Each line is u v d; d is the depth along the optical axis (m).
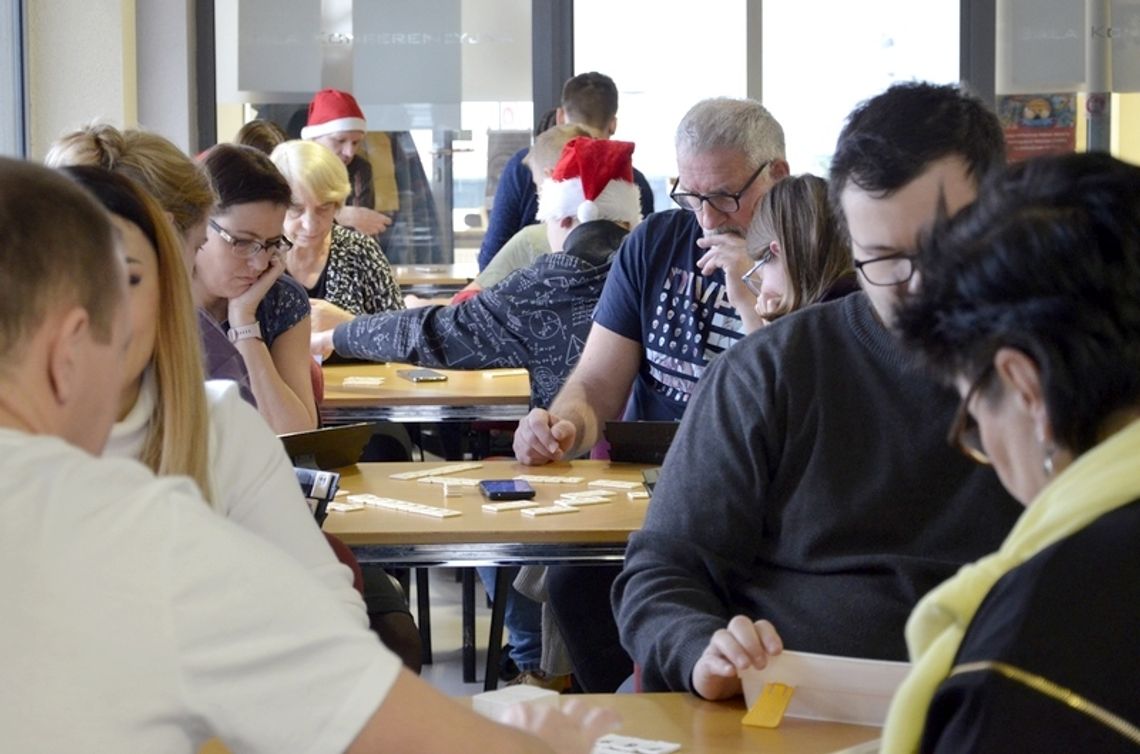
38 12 6.01
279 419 3.51
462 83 7.41
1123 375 1.05
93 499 1.15
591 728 1.46
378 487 3.07
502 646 4.58
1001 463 1.14
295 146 4.96
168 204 2.25
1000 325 1.08
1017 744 0.99
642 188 6.21
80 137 2.27
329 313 4.80
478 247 7.54
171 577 1.13
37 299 1.16
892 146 1.87
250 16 7.22
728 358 2.12
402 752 1.16
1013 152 1.98
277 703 1.15
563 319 4.11
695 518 2.08
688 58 7.41
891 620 1.96
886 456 2.00
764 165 3.09
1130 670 0.99
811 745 1.69
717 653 1.83
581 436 3.32
